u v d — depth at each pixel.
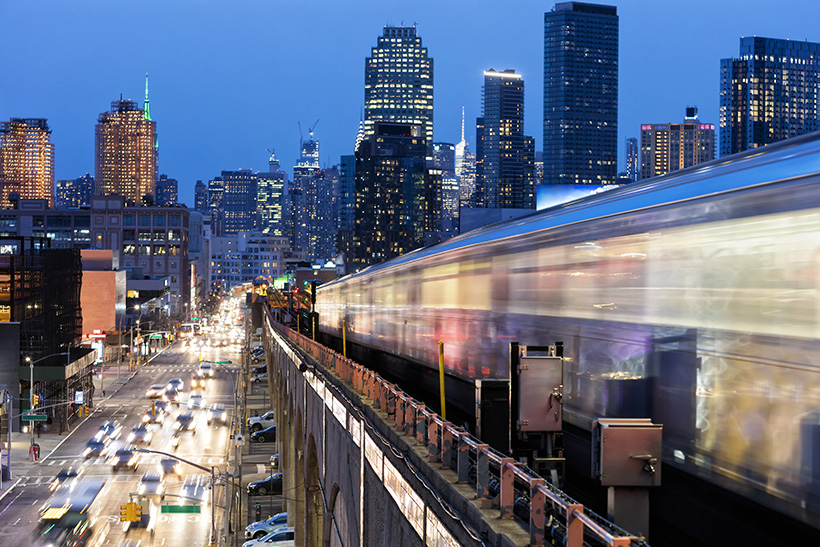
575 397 15.75
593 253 15.23
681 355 12.29
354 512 22.88
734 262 11.18
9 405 77.25
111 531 62.72
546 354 13.07
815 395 9.61
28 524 61.78
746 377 10.82
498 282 20.67
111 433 98.75
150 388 135.12
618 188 15.69
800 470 9.79
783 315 10.19
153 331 189.88
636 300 13.61
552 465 12.70
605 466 10.22
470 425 23.16
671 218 12.70
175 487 75.62
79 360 111.06
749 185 10.98
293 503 56.53
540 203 118.06
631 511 10.35
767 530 10.52
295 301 148.12
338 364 30.20
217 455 89.69
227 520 56.94
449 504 12.62
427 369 29.45
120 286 172.75
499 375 20.27
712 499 11.64
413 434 16.59
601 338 14.77
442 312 26.41
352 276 51.97
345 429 24.89
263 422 102.75
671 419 12.47
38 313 103.19
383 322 37.66
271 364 108.12
